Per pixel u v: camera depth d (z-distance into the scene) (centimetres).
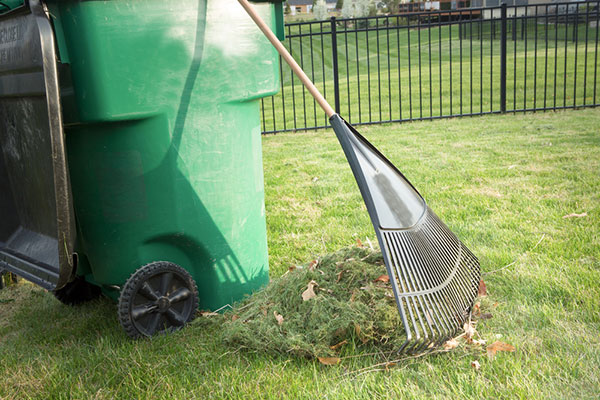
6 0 227
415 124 809
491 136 664
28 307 304
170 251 252
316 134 801
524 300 254
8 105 251
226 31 240
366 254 265
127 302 232
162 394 201
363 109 1138
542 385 190
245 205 265
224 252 262
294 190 488
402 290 210
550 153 547
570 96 1053
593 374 194
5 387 214
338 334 224
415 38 3875
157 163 235
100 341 246
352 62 2764
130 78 221
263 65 256
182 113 236
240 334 231
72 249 212
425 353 213
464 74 1630
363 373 205
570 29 2908
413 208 239
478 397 186
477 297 254
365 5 6994
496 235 337
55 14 211
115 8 214
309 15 8506
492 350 210
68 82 220
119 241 241
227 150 251
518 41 2738
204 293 264
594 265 285
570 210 372
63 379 216
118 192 235
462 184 460
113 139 229
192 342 238
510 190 433
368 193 221
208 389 202
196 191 246
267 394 196
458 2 4609
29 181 256
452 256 247
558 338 219
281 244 358
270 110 1229
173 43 227
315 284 242
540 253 306
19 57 223
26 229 274
